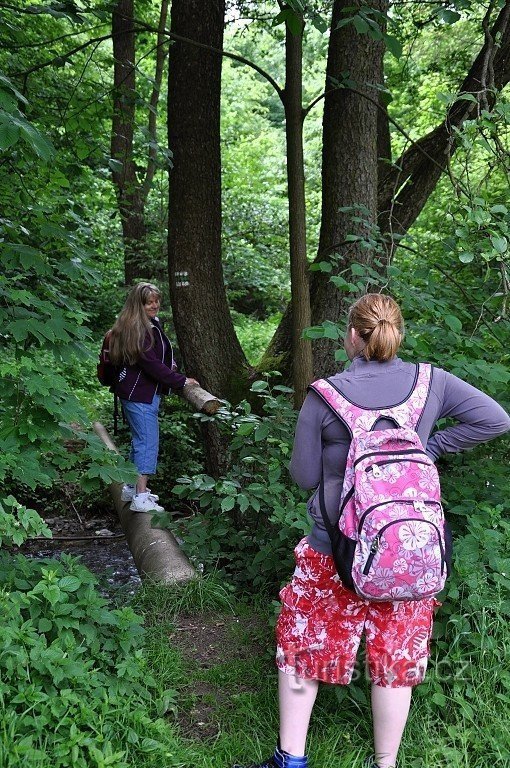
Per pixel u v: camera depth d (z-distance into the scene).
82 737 2.07
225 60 21.52
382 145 5.48
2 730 2.03
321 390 2.19
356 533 2.02
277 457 3.78
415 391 2.19
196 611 3.57
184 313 5.16
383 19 3.88
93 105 5.91
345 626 2.21
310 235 15.16
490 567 2.86
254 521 4.50
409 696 2.21
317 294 4.68
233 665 3.04
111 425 8.40
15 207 4.06
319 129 19.42
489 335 3.86
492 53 3.83
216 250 5.20
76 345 3.24
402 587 1.96
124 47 9.18
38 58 6.80
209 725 2.67
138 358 4.66
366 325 2.25
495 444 3.67
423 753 2.41
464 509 3.02
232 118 20.17
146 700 2.64
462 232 3.28
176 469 7.37
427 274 3.82
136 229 10.20
